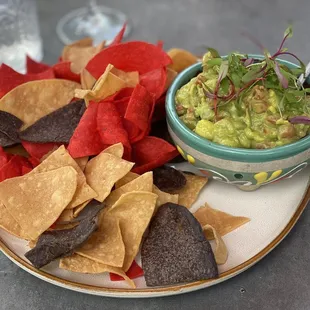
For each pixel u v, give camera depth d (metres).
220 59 0.33
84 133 0.33
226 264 0.30
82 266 0.29
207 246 0.29
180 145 0.33
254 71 0.32
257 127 0.31
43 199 0.31
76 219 0.31
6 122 0.35
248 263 0.30
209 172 0.33
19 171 0.34
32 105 0.36
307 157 0.32
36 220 0.30
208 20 0.71
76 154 0.32
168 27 0.71
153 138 0.35
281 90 0.32
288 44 0.62
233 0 0.74
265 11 0.71
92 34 0.71
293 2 0.72
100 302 0.31
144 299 0.31
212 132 0.32
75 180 0.30
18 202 0.31
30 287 0.32
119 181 0.33
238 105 0.32
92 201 0.31
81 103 0.35
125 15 0.75
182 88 0.35
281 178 0.33
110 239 0.30
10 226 0.31
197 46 0.66
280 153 0.31
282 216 0.33
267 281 0.31
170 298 0.31
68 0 0.79
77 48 0.43
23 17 0.64
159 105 0.37
